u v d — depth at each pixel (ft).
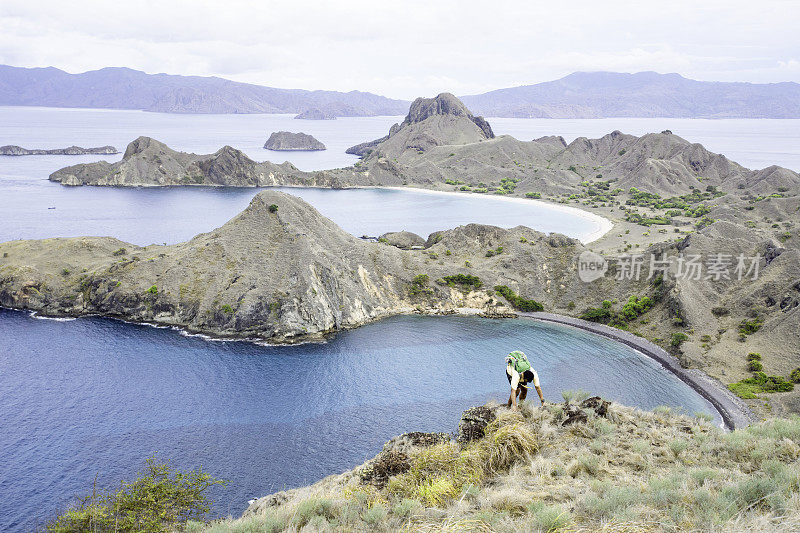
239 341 339.77
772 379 260.21
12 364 297.94
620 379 284.61
